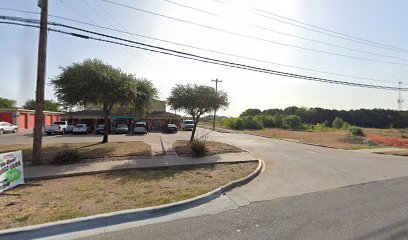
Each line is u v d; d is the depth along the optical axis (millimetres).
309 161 13594
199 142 14406
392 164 13336
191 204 6516
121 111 40812
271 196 7371
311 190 8062
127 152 14531
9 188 7746
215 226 5199
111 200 6578
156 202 6410
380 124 86125
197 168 11016
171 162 11922
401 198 7230
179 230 5004
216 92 19656
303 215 5824
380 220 5504
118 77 17469
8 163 7801
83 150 15391
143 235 4777
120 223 5379
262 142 24500
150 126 44812
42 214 5609
